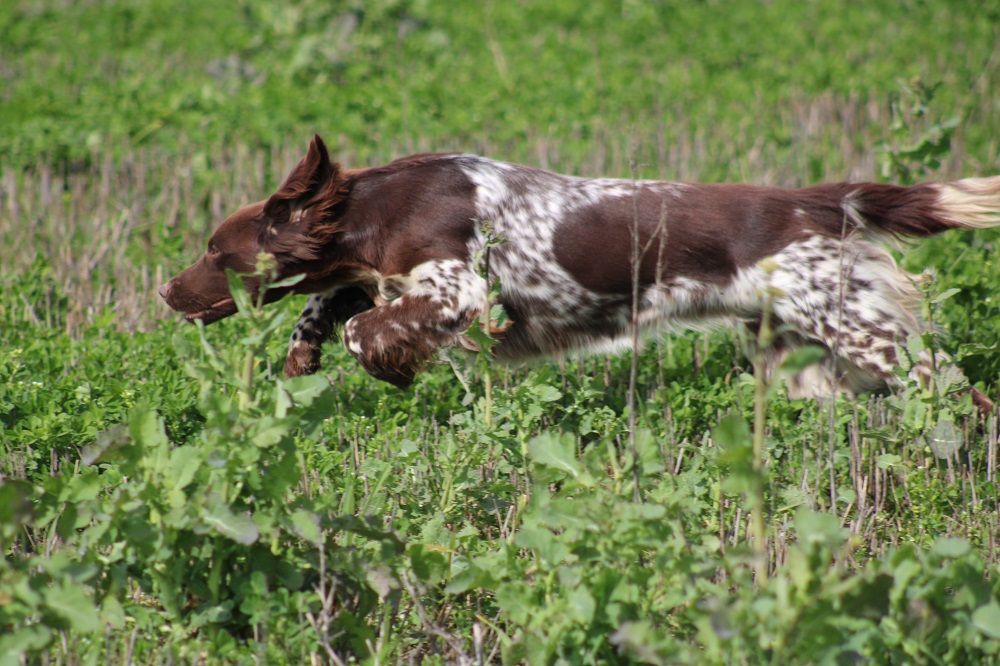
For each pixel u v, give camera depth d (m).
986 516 8.66
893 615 6.17
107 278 13.97
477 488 8.42
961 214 10.29
